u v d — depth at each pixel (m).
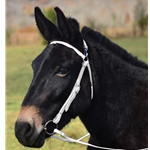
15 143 6.45
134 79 3.67
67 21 3.38
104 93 3.53
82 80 3.42
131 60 3.79
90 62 3.51
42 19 3.53
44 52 3.37
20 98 12.05
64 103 3.35
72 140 3.46
